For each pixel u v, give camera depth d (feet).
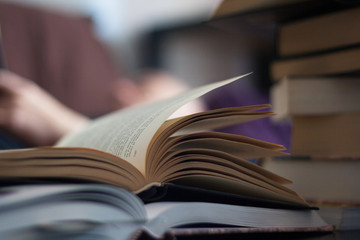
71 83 4.07
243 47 6.12
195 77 6.68
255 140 1.50
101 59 4.37
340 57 1.71
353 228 1.56
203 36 6.63
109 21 8.21
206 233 1.32
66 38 4.16
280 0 1.68
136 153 1.42
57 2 7.27
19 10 4.00
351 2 1.63
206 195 1.41
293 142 1.82
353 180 1.63
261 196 1.49
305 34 1.82
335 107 1.73
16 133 2.58
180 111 3.15
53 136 2.66
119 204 1.21
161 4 8.40
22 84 2.83
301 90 1.73
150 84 4.66
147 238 1.24
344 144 1.72
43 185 1.22
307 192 1.69
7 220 1.10
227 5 1.78
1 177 1.26
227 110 1.49
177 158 1.43
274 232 1.45
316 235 1.47
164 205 1.35
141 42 7.32
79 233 1.14
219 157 1.49
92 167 1.32
